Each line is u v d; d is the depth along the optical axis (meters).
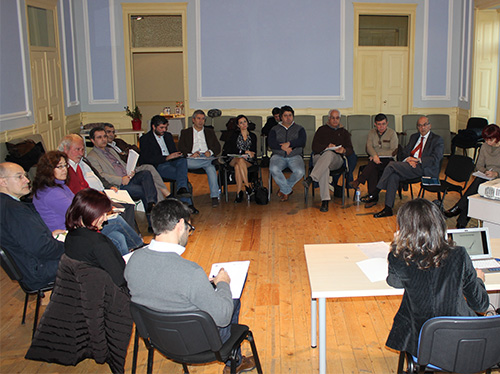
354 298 3.51
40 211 3.30
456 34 9.05
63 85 8.13
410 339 2.03
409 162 5.32
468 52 8.65
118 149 5.32
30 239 2.82
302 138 5.98
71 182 3.94
